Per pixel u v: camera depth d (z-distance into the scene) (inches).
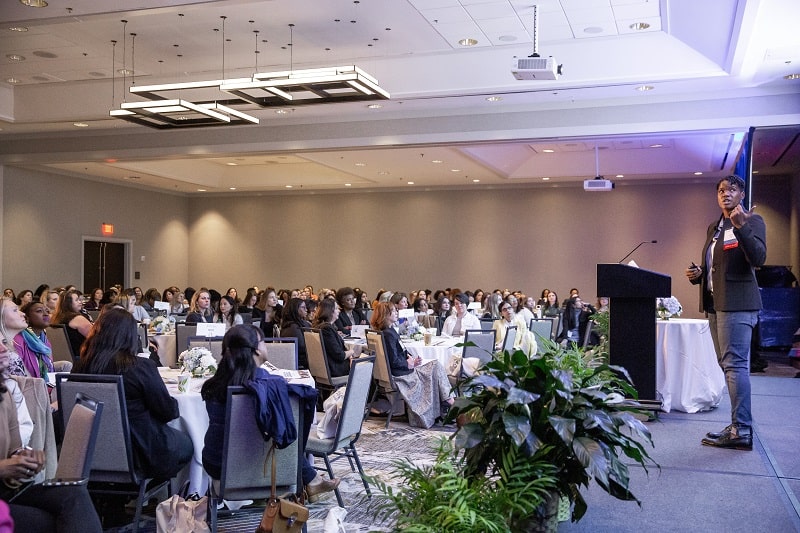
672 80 424.2
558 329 605.6
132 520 179.3
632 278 237.6
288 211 902.4
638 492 178.5
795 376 439.8
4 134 593.0
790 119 442.3
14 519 114.1
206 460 158.2
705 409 299.0
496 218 828.0
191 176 808.3
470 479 135.9
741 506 166.9
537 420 135.6
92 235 776.3
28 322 235.6
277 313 474.3
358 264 876.6
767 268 570.9
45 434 144.8
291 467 156.9
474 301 686.5
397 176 768.3
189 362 209.3
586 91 453.7
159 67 454.0
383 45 415.8
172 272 903.1
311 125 532.1
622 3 349.1
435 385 308.3
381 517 178.9
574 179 773.3
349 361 325.7
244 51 423.8
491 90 447.5
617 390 154.1
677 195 764.6
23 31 386.6
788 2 304.8
